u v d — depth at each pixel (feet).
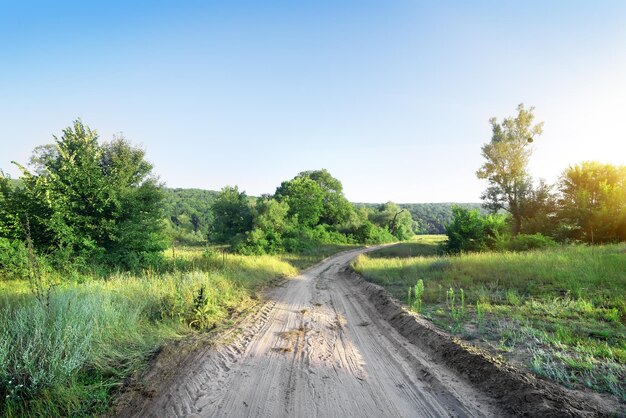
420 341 24.14
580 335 21.70
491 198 124.98
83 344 17.19
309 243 175.01
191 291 32.96
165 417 13.39
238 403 14.82
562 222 94.53
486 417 13.73
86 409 13.50
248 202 198.49
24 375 14.43
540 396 13.78
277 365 19.65
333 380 17.62
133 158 87.15
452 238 113.39
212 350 21.03
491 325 25.20
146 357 19.13
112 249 50.19
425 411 14.33
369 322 31.78
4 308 21.44
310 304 40.60
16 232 42.57
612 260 39.78
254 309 35.45
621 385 14.92
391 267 69.36
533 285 35.96
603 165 94.27
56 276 40.47
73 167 48.32
